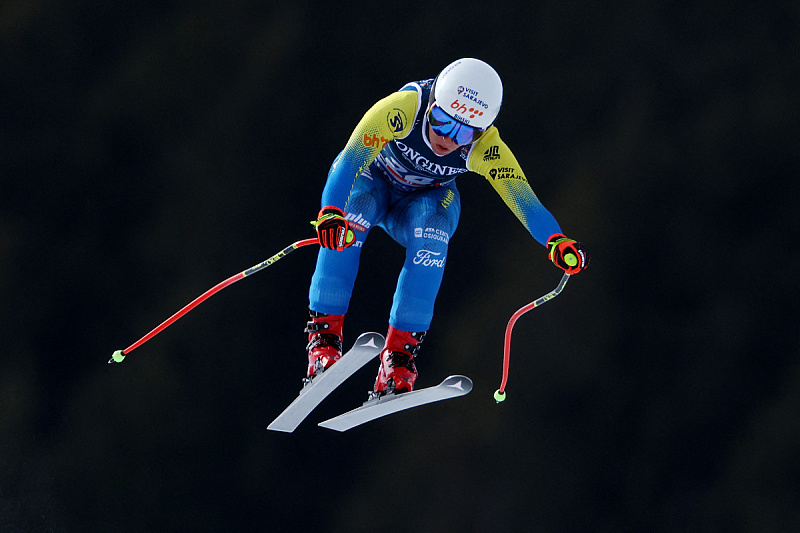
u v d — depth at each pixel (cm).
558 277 3981
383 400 1455
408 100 1425
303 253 4094
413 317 1484
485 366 4016
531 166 4094
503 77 4072
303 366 4028
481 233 4106
